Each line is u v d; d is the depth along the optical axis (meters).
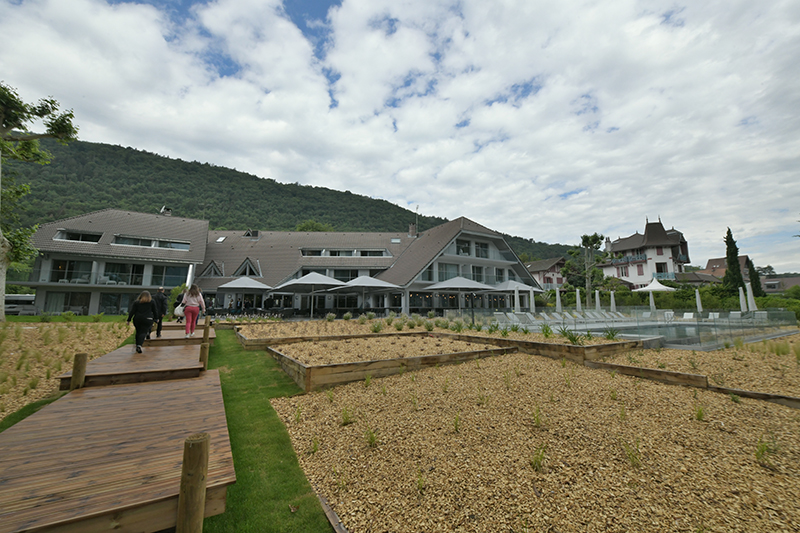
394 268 32.47
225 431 3.51
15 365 6.49
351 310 30.31
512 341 8.37
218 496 2.43
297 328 13.27
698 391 5.25
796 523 2.48
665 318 22.12
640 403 4.75
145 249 28.75
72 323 11.77
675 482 3.00
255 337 10.16
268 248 35.22
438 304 30.56
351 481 3.32
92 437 3.31
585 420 4.22
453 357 7.29
